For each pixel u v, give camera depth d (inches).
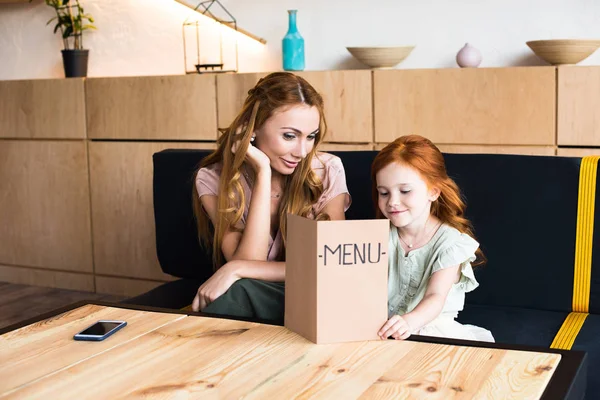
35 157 148.4
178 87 132.1
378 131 119.4
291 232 52.6
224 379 44.1
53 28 160.2
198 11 144.6
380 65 123.1
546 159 82.4
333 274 49.9
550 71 107.5
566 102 107.3
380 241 50.8
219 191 81.0
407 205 68.8
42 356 48.8
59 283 151.3
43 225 150.4
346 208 84.9
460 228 71.9
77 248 147.6
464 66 118.9
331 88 121.5
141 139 137.3
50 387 43.6
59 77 161.8
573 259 80.2
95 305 61.1
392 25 130.9
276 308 67.4
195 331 53.2
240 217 80.1
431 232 71.8
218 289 69.7
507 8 122.6
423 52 129.3
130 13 152.1
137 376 44.9
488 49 124.7
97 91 139.6
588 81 105.7
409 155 68.4
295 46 129.8
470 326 72.1
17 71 165.9
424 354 47.7
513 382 42.8
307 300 50.8
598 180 79.1
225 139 83.3
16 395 42.6
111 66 155.6
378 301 51.0
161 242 97.0
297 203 80.2
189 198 94.0
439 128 115.3
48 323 56.0
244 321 55.5
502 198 83.0
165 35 149.7
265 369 45.6
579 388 44.8
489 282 83.7
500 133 111.8
